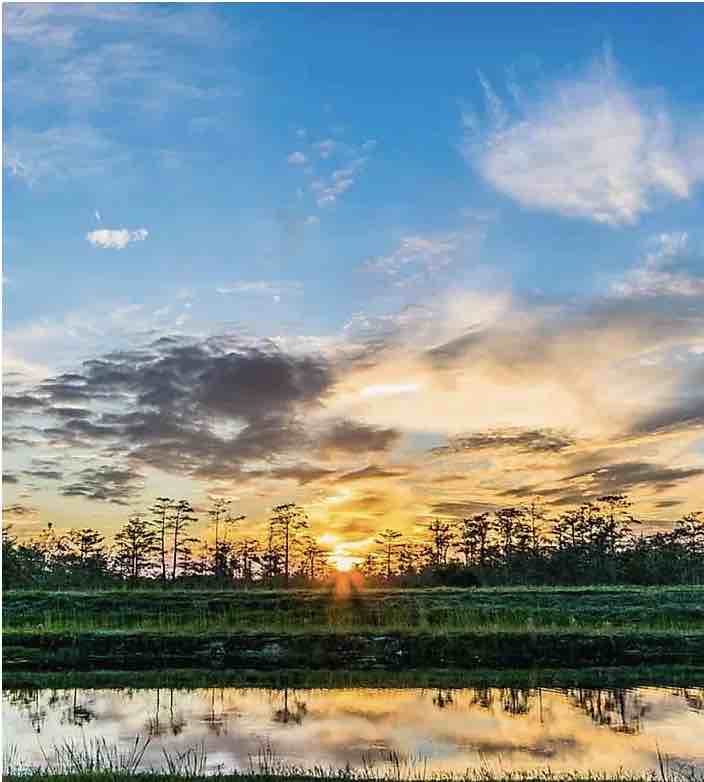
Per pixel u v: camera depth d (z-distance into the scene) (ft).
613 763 46.91
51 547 206.49
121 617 107.34
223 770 45.39
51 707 65.62
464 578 168.35
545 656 86.33
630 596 112.88
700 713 60.49
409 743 52.08
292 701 66.95
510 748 50.42
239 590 124.88
